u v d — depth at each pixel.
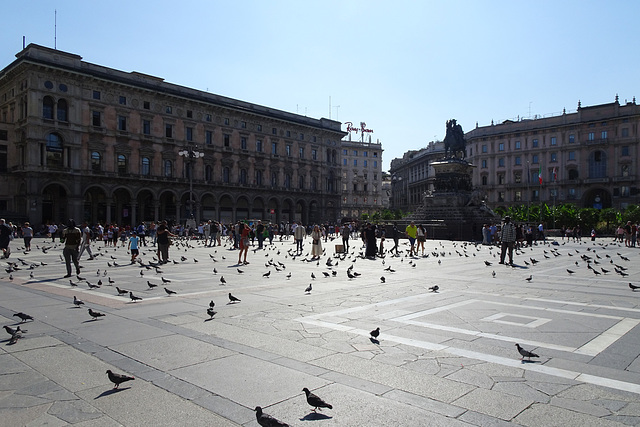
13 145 66.25
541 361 7.08
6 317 10.19
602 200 104.62
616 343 8.09
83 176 66.44
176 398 5.68
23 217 62.00
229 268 21.36
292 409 5.35
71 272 19.30
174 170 78.44
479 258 27.03
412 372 6.59
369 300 12.30
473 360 7.14
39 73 62.25
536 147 111.19
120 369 6.71
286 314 10.47
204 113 83.31
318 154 105.56
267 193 93.19
